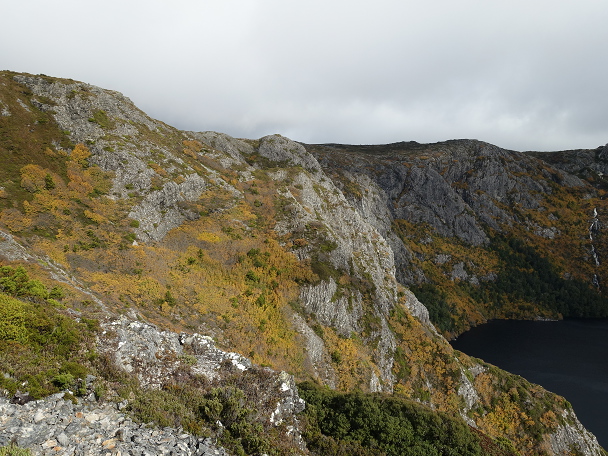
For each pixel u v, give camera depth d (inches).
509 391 2596.0
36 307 708.7
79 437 469.7
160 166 2460.6
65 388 550.0
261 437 637.9
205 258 1990.7
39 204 1692.9
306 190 3280.0
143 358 735.7
